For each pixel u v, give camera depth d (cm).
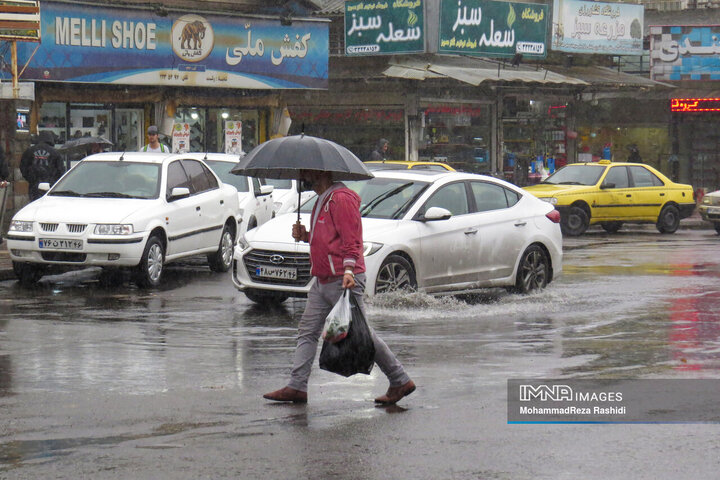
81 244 2347
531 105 5919
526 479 947
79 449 1043
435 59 5391
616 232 4556
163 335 1744
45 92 4175
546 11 5728
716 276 2691
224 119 4803
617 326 1858
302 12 4944
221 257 2753
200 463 996
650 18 6856
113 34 4266
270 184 3425
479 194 2245
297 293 2028
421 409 1218
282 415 1189
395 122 5316
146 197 2498
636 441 1077
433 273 2112
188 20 4456
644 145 6550
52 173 3250
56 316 1948
